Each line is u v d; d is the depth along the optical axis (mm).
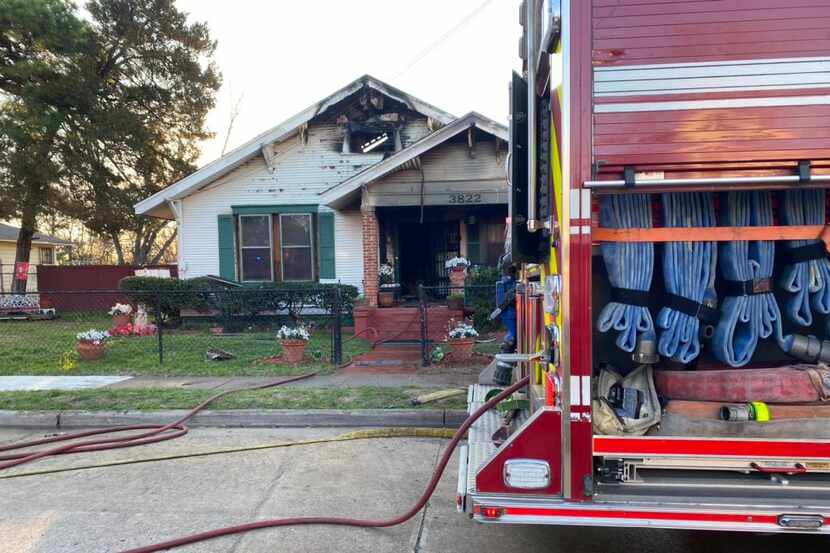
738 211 2660
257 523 3682
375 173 11633
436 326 11258
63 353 9984
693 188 2461
